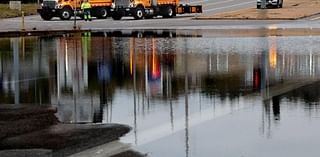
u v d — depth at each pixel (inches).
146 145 391.9
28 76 760.3
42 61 928.3
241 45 1176.8
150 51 1079.0
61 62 914.1
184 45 1197.7
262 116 480.4
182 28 1814.7
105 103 559.5
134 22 2193.7
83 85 677.3
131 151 377.4
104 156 365.7
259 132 423.2
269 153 367.6
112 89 645.9
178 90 630.5
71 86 671.1
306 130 426.3
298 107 516.4
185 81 697.6
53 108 535.8
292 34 1475.1
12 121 475.5
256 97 576.1
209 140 402.9
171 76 740.7
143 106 541.0
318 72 763.4
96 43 1277.1
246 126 443.8
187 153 370.3
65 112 515.5
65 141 404.8
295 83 668.7
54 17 2556.6
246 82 682.8
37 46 1209.4
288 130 426.9
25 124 462.9
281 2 2883.9
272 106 525.0
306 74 744.3
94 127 451.2
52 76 757.9
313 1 3270.2
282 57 942.4
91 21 2288.4
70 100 578.6
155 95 601.0
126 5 2383.1
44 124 463.2
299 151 371.2
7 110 525.7
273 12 2556.6
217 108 522.0
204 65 850.1
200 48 1123.9
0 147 389.7
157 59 940.6
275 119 466.6
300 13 2465.6
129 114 503.5
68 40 1375.5
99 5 2447.1
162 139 408.8
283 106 522.9
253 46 1149.1
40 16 2669.8
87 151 378.3
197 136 415.2
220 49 1098.1
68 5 2400.3
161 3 2469.2
